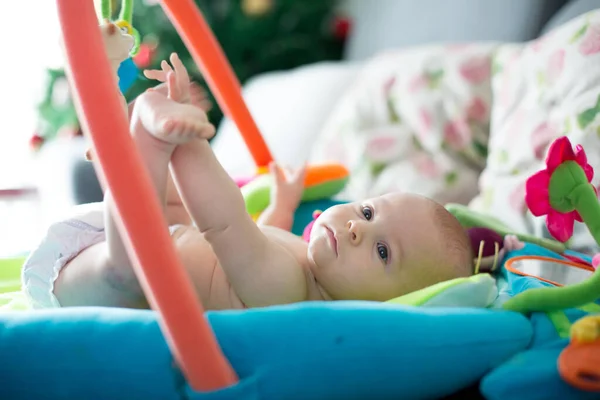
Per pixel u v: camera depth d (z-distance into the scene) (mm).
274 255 803
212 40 1112
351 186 1678
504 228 1113
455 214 1102
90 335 596
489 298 786
